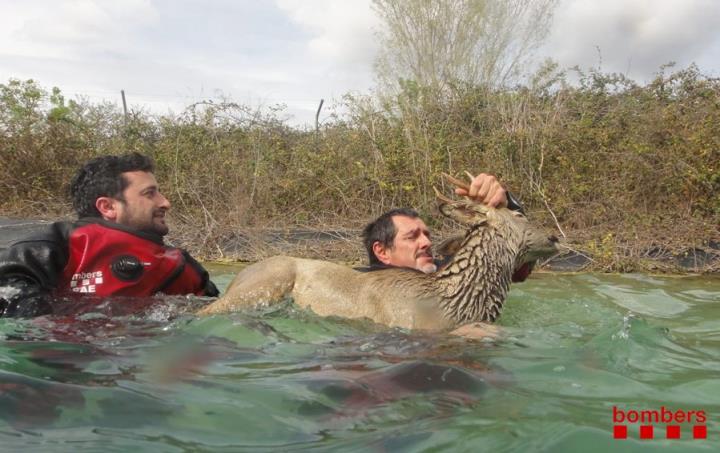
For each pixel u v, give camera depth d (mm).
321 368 2949
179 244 9930
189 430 2211
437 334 3656
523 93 13016
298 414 2381
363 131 12648
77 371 2799
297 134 13609
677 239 8828
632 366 3100
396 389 2643
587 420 2318
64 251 4180
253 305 3982
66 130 14219
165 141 13109
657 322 4641
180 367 2920
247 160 12039
